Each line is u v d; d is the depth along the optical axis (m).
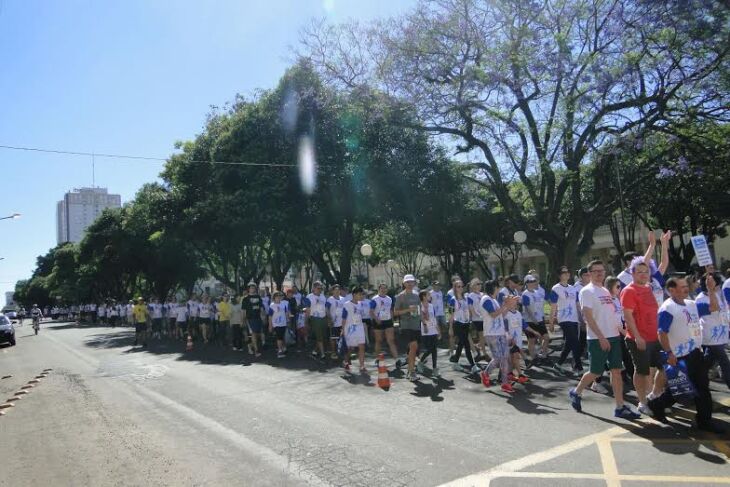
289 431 7.18
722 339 7.00
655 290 8.65
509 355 9.41
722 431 6.08
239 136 24.66
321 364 13.64
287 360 14.75
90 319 58.00
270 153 24.08
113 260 49.34
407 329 10.62
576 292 10.36
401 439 6.52
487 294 9.73
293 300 18.12
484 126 21.06
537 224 24.97
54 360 18.58
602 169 20.59
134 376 13.36
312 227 24.98
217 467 5.91
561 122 18.66
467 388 9.45
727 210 26.20
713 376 9.10
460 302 11.96
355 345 12.02
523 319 11.22
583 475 5.04
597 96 18.17
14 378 14.56
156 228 32.47
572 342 10.21
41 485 5.75
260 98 25.61
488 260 52.09
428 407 8.16
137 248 46.41
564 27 18.67
